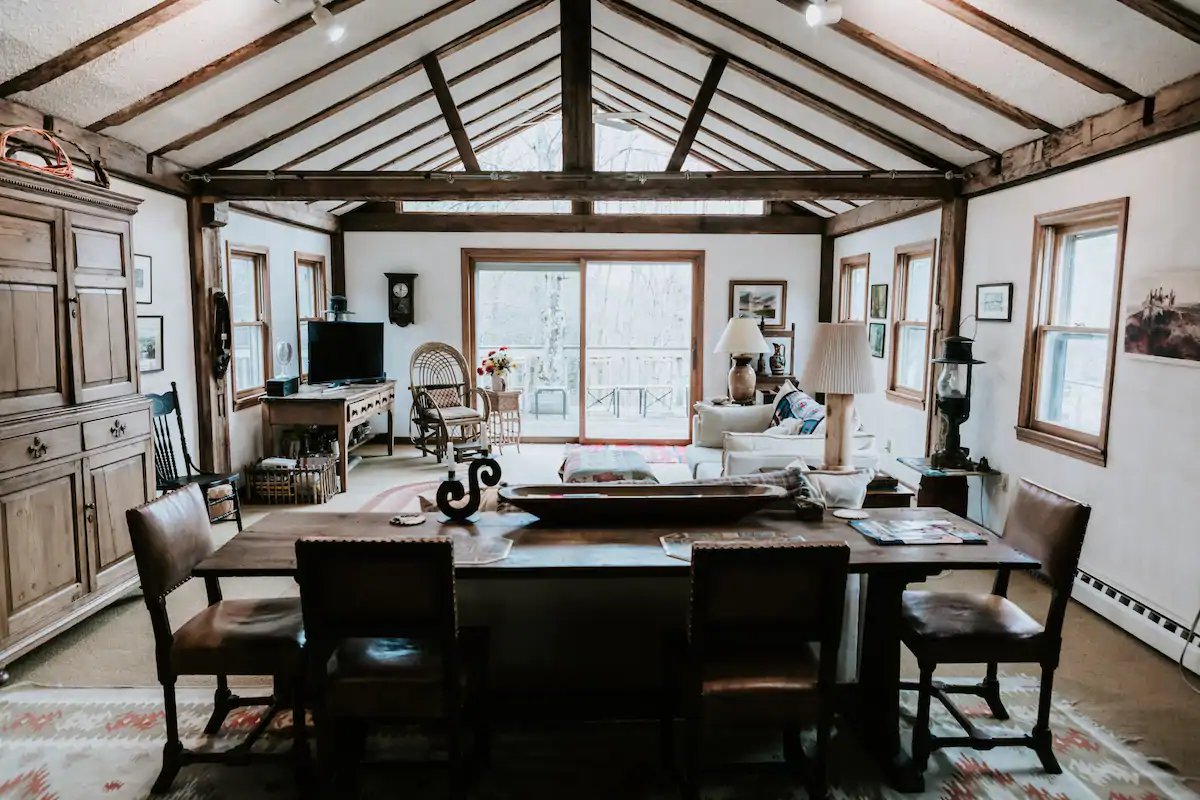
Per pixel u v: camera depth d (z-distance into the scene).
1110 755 2.49
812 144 5.76
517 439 7.62
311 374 6.71
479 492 2.70
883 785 2.34
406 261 7.83
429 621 1.95
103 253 3.45
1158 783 2.35
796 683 2.04
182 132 4.45
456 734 2.05
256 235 6.18
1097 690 2.91
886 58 3.96
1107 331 3.76
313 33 3.89
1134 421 3.42
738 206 7.98
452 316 7.89
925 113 4.43
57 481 3.12
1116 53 3.08
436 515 2.73
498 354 7.70
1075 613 3.66
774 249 7.88
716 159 7.66
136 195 4.53
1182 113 3.06
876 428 6.62
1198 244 3.03
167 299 4.90
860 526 2.60
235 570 2.17
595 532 2.53
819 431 4.47
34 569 2.99
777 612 1.97
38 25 2.95
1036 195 4.27
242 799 2.27
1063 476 3.98
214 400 5.38
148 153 4.54
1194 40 2.72
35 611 2.99
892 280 6.29
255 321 6.23
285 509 5.42
